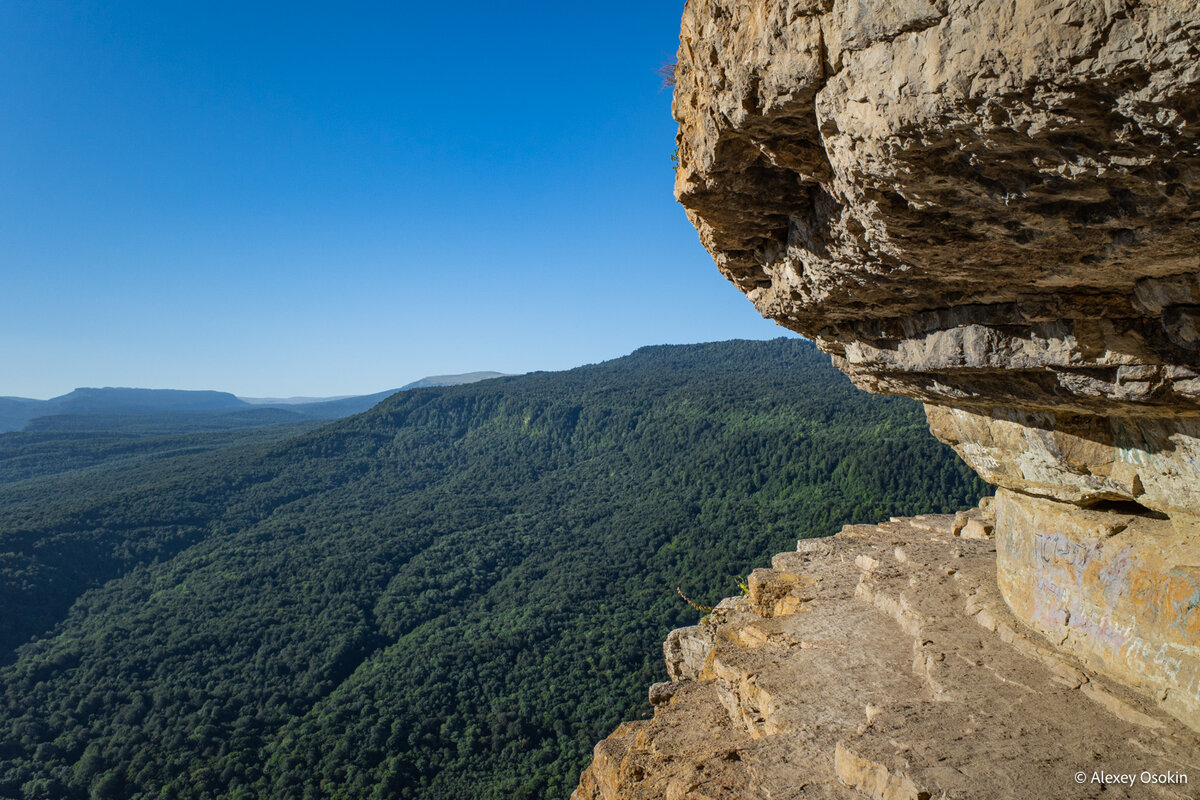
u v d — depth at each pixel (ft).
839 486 536.42
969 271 17.75
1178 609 27.07
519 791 221.87
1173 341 17.30
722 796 28.32
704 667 48.26
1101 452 28.53
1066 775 23.91
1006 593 37.96
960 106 10.61
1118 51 8.58
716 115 16.11
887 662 36.47
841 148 13.78
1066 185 11.97
